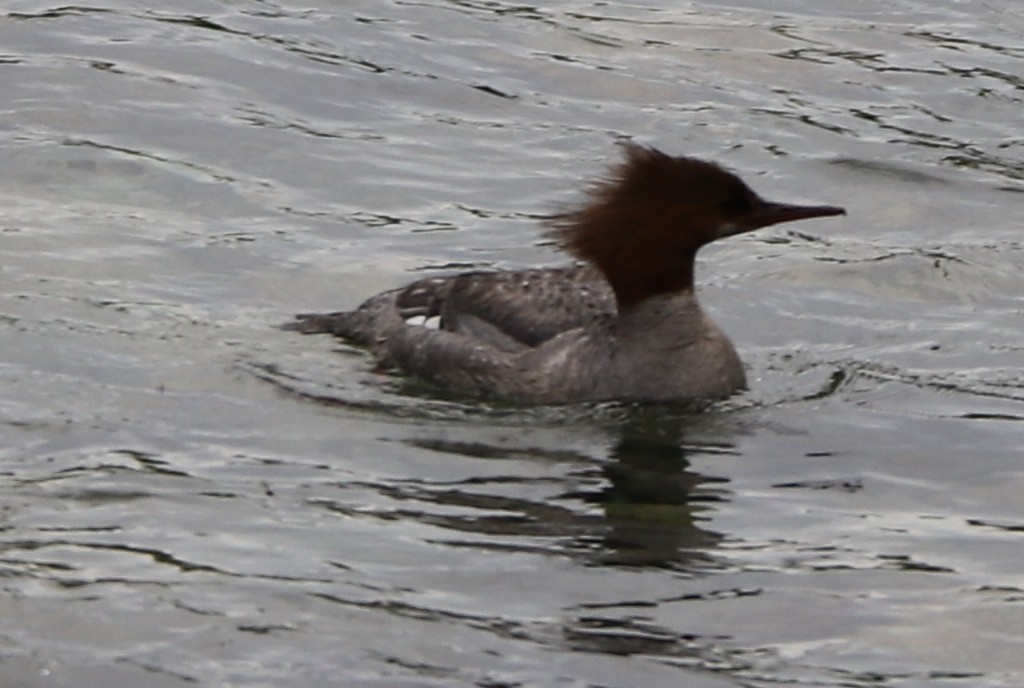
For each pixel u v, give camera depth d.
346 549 11.66
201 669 10.29
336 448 13.26
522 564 11.52
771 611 11.06
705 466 13.16
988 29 22.53
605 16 22.56
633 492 12.64
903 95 20.83
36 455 12.87
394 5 22.47
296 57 20.88
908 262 17.27
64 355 14.52
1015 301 16.66
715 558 11.71
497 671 10.31
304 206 17.92
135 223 17.30
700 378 14.31
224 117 19.47
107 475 12.59
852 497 12.73
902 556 11.84
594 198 14.68
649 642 10.66
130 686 10.14
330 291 16.30
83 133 18.97
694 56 21.53
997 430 13.84
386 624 10.76
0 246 16.55
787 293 16.64
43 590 11.03
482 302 14.84
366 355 15.09
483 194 18.30
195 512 12.09
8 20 21.30
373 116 19.80
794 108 20.44
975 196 18.83
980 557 11.87
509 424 13.84
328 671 10.28
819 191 18.80
